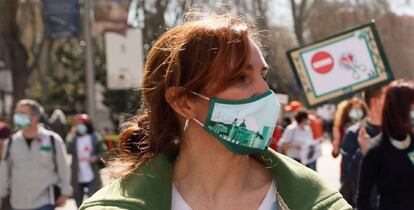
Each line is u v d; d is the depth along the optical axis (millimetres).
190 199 1829
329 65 5840
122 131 2020
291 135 9984
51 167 6090
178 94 1797
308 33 39344
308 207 1759
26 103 6004
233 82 1762
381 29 38031
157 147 1906
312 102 5930
